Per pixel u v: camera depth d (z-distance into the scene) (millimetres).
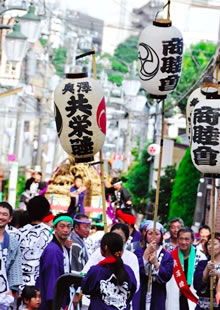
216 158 14602
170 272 15984
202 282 15984
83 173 27109
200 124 14562
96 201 27391
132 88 45688
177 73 15727
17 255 15062
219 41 24516
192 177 41281
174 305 16453
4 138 59688
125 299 13375
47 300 15469
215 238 16438
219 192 32906
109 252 13336
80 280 14836
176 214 41719
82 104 15266
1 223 14836
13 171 37844
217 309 16125
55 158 54125
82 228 17297
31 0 30062
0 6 27375
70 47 54406
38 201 16516
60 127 15445
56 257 15602
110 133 71250
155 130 55344
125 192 25375
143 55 15648
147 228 16219
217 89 14773
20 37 27000
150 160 56031
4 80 39969
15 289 15023
